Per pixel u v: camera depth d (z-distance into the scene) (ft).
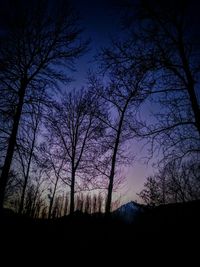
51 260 26.43
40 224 38.65
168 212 40.50
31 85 35.47
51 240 33.22
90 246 32.99
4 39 34.42
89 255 29.66
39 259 25.95
